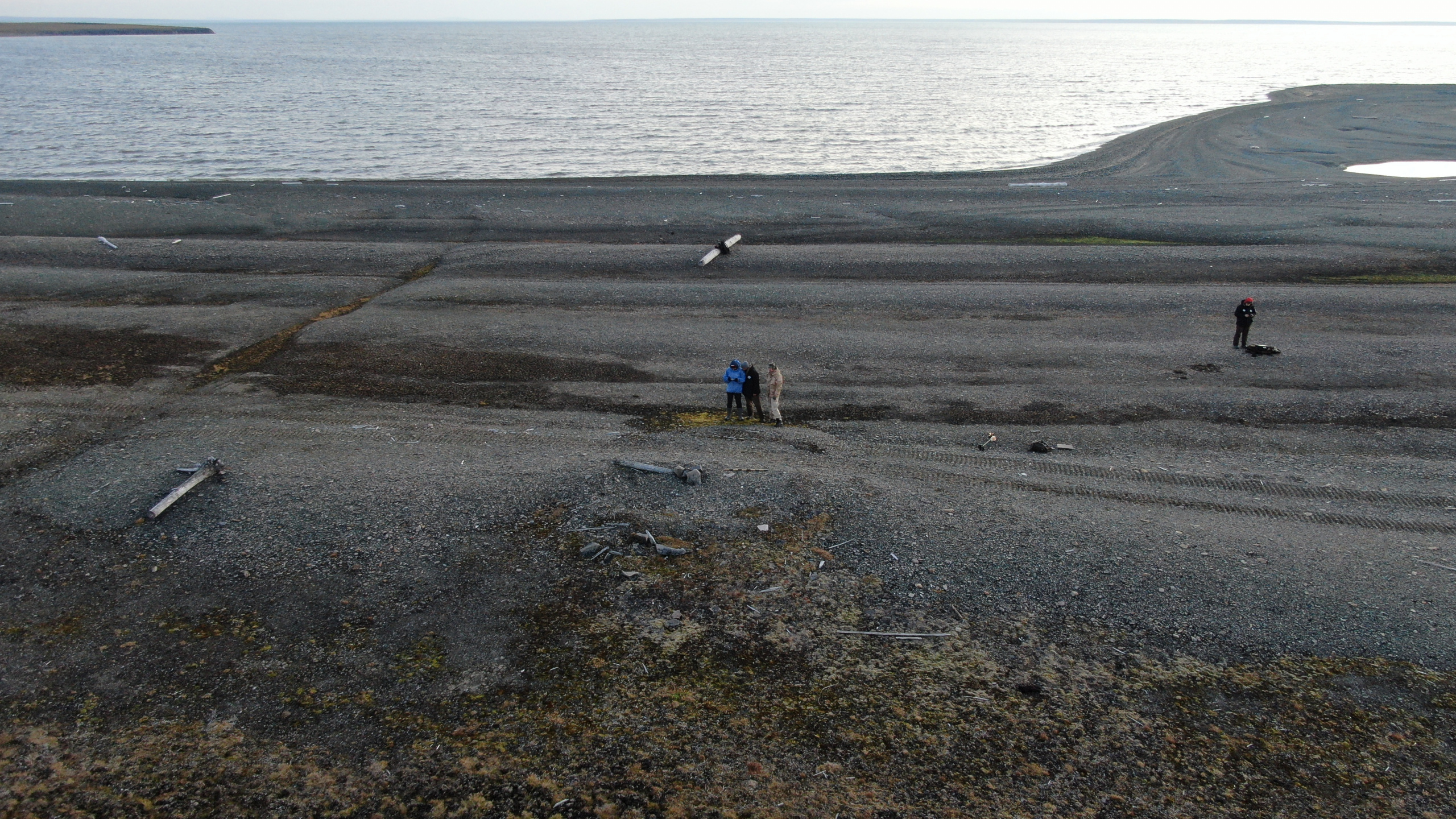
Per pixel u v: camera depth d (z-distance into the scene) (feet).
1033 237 139.44
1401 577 49.16
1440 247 122.11
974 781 36.37
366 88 397.80
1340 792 35.86
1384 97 315.99
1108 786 36.17
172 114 297.94
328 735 38.70
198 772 36.73
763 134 261.85
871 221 150.00
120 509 55.57
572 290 109.91
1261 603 47.21
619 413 75.36
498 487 58.44
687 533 53.47
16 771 36.73
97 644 44.55
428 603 47.47
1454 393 76.95
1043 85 419.95
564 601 47.55
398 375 83.20
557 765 37.01
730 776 36.47
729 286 111.75
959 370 84.99
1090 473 62.75
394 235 141.49
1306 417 73.15
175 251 125.90
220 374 82.89
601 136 257.55
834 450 66.80
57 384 79.05
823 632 45.34
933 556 51.78
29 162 209.97
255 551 51.70
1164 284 111.96
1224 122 259.19
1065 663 43.27
